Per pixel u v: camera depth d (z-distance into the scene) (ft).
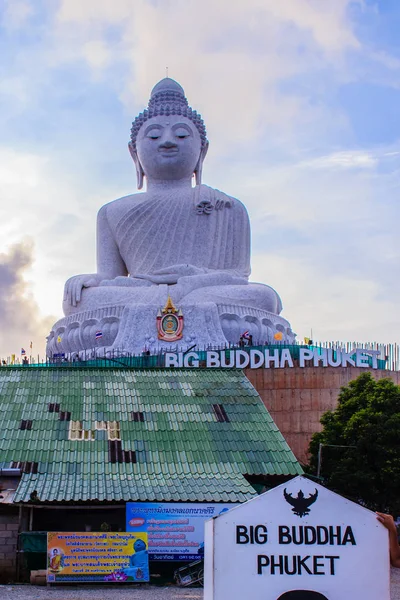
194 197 169.99
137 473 89.66
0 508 85.10
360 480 102.83
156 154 173.27
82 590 75.36
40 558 81.76
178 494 85.97
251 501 32.24
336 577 31.68
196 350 142.41
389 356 139.74
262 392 131.85
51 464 90.17
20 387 105.40
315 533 31.96
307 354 132.16
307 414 130.62
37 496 83.71
